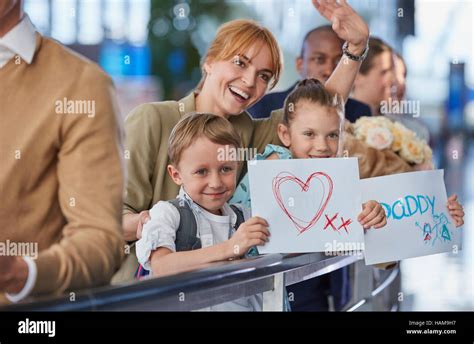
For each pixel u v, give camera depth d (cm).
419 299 473
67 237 206
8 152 208
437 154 808
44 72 212
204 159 253
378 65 445
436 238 284
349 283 379
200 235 251
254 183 246
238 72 301
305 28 412
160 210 246
